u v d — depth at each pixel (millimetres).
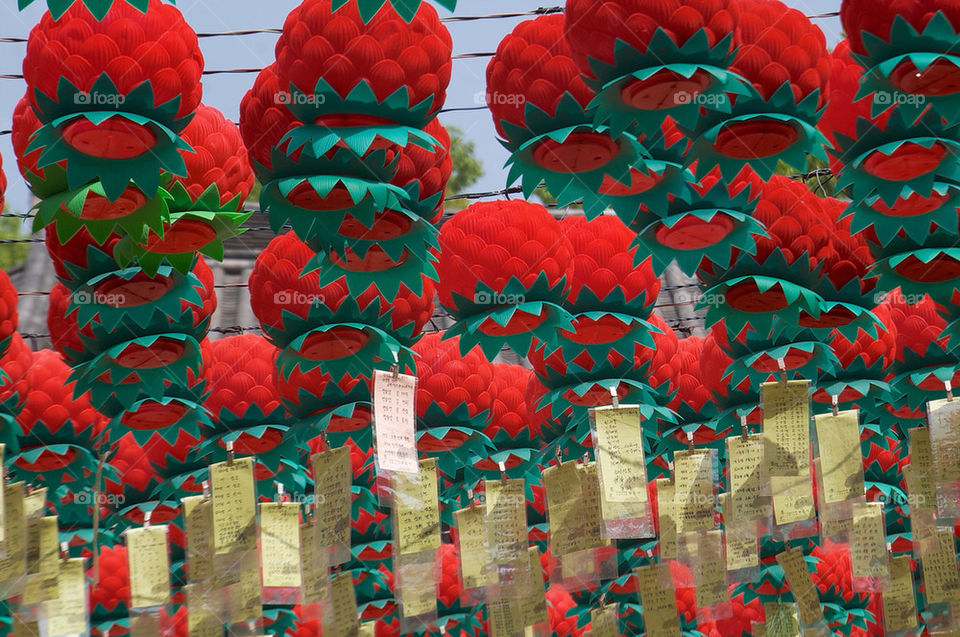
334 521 2730
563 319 2568
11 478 3227
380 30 2078
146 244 2375
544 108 2291
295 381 2836
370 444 3076
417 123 2186
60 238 2320
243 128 2305
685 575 3369
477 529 2969
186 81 2084
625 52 2033
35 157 2271
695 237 2496
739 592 4066
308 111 2115
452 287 2521
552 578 3080
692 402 3473
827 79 2252
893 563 3621
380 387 2574
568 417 3344
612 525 2703
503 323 2469
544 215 2523
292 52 2094
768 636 3957
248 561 2754
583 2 2051
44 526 2713
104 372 2762
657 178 2410
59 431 3154
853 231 2574
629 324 2729
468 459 3266
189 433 3018
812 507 2826
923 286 2766
